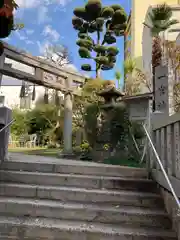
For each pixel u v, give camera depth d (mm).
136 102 6195
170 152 2936
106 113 7000
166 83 4195
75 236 2707
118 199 3305
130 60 10781
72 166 4031
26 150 10453
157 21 7828
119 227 2822
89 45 12383
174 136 2807
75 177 3697
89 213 3039
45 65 7434
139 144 6039
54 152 8953
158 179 3395
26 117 15055
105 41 13078
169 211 2926
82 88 9094
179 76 4668
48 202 3227
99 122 7441
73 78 8656
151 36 8500
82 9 11977
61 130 13078
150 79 9016
